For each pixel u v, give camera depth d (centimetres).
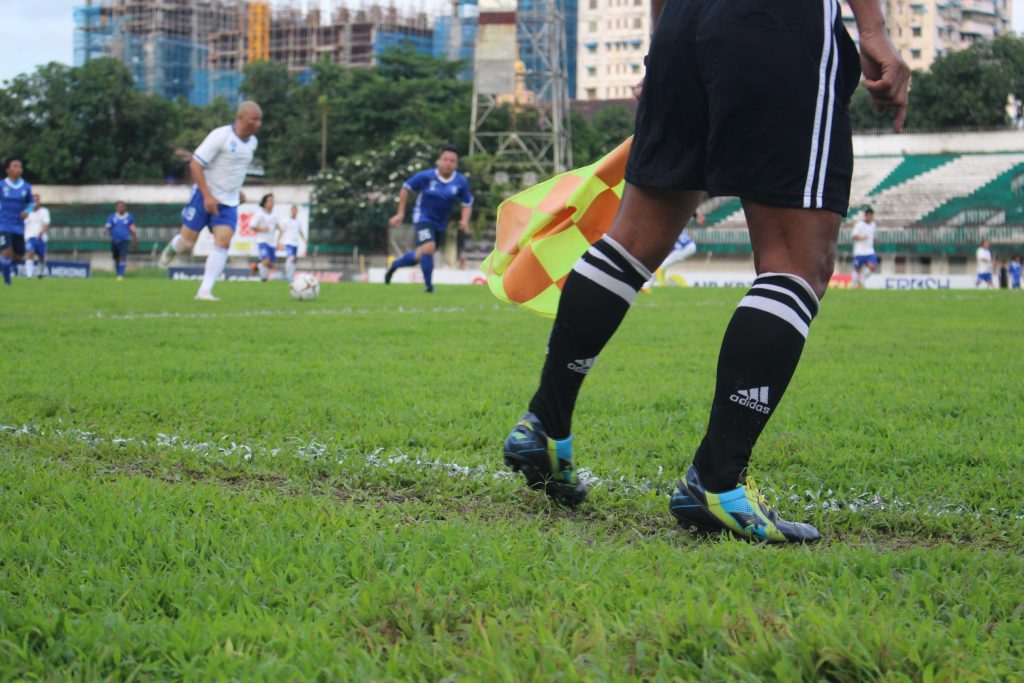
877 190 5400
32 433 396
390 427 412
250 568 211
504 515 286
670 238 290
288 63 14150
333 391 521
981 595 197
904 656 160
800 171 260
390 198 5531
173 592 196
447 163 1825
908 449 377
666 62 273
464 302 1493
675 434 409
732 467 263
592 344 289
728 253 5269
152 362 642
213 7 14600
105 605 192
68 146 6869
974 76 6756
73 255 6350
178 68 14200
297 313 1192
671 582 202
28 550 222
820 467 349
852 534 274
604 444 388
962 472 343
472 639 172
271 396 501
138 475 322
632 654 164
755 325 264
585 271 289
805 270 267
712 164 268
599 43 13238
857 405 489
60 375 561
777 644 161
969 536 272
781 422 437
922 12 12112
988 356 738
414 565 215
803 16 260
